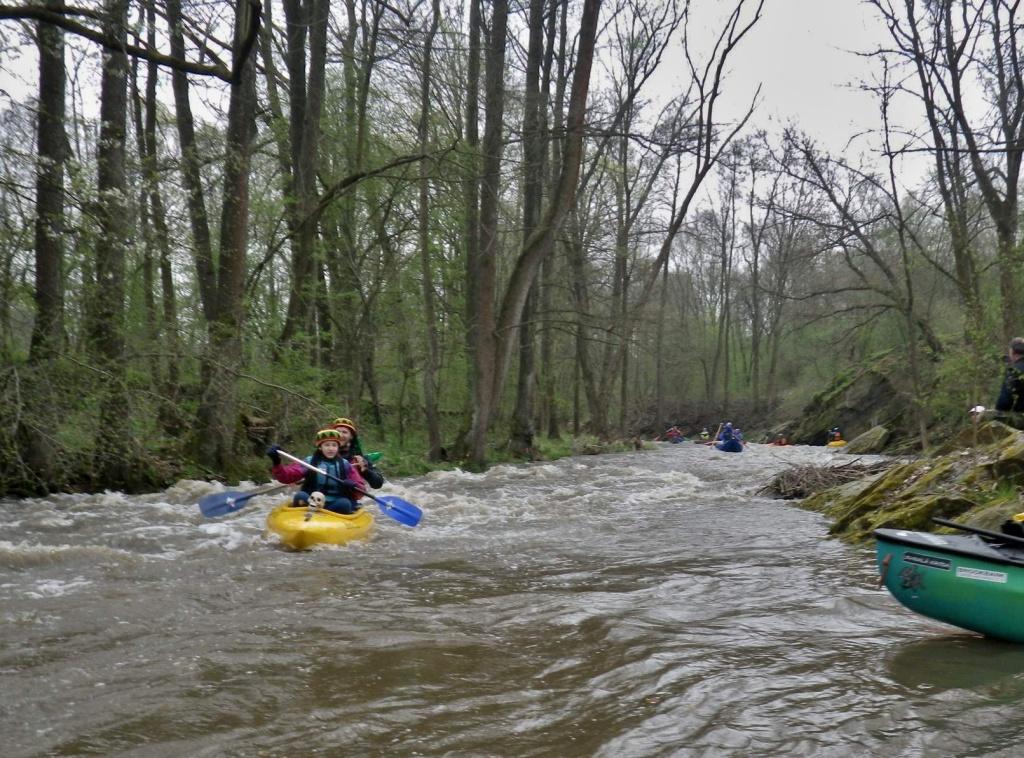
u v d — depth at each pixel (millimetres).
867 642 4781
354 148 20000
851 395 34562
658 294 52750
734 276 57375
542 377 34125
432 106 21438
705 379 56625
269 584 6484
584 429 41375
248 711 3758
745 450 31875
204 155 13969
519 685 4094
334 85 21594
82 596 5969
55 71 11914
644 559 7645
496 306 25094
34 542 8336
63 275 11891
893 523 7895
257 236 20484
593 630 5094
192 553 7844
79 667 4371
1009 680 4039
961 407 13828
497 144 18672
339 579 6723
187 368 14812
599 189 32156
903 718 3557
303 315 18688
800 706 3732
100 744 3402
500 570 7141
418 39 19125
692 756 3234
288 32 18328
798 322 47000
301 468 9438
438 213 22750
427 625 5238
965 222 17312
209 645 4781
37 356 11656
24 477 11586
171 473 13352
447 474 17609
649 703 3812
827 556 7645
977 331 12172
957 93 16797
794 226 41719
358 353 21078
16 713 3736
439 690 4023
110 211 11164
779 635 4949
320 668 4367
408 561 7570
